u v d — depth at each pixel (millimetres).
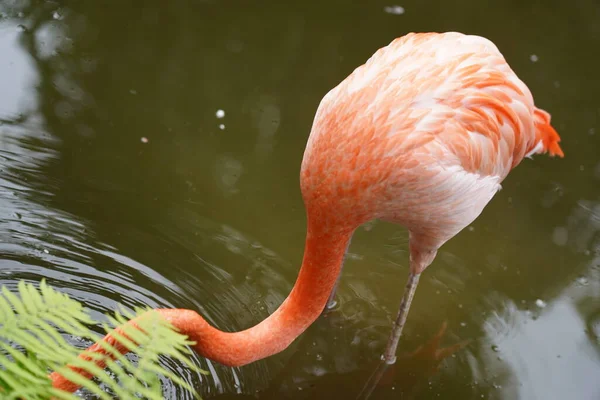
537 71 8625
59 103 7066
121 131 6910
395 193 4496
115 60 7762
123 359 2955
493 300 6066
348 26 8883
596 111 8195
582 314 6004
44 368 2955
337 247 4715
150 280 5461
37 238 5605
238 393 4770
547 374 5426
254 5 9016
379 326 5676
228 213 6328
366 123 4379
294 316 4773
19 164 6293
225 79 7820
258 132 7246
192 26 8484
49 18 8172
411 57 4664
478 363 5457
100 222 5910
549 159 7648
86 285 5281
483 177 4852
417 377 5270
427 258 5152
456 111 4570
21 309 3006
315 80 8000
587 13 9805
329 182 4445
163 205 6250
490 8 9641
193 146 6945
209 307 5355
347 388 5078
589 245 6711
